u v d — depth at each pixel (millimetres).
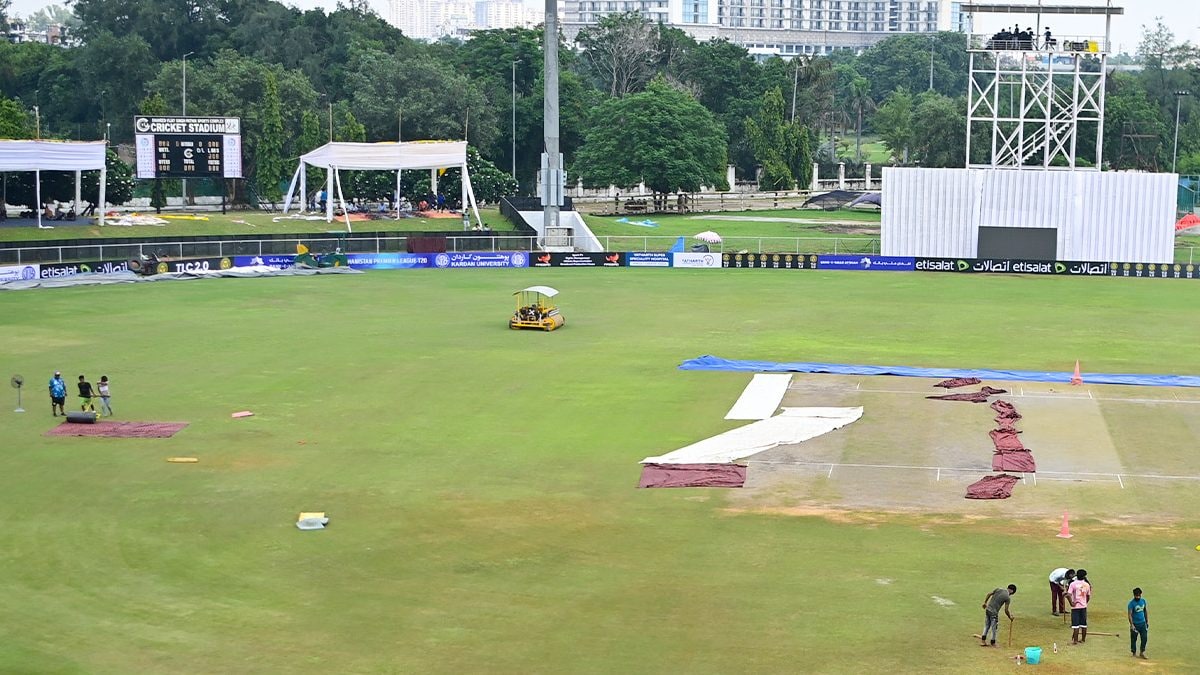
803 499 48094
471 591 38625
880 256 122375
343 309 93375
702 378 68875
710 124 178625
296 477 50500
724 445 55312
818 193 197500
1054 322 89562
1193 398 64312
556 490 49062
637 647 34438
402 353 75750
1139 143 194000
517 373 70188
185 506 46812
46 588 38781
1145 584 39219
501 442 55938
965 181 121250
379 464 52438
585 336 82438
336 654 34062
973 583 39344
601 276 115938
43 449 54312
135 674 32812
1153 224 119500
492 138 185500
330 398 64000
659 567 40688
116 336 80312
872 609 37156
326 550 42312
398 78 181250
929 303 99312
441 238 123500
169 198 152375
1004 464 52156
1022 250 121562
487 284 109125
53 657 33781
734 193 191250
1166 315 93688
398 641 34906
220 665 33375
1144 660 33594
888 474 51312
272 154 150000
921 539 43531
